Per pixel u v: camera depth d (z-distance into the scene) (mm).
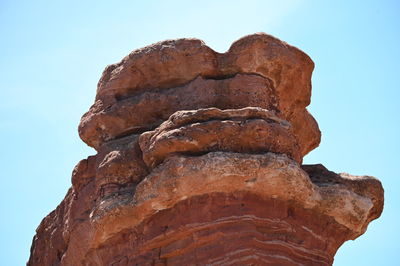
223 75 25062
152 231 23469
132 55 25469
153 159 23375
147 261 23469
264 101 24734
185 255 23125
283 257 23188
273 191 23141
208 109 23234
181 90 25062
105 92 25641
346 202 24109
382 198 25078
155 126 25109
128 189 24094
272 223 23219
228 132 23016
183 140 22844
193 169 22609
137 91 25547
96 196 24562
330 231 24328
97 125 25469
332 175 24891
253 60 24844
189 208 23078
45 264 28375
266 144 23188
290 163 23031
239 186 22922
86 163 25844
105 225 23844
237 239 22812
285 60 25031
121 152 24469
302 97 26125
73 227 25625
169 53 25109
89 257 25125
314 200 23688
